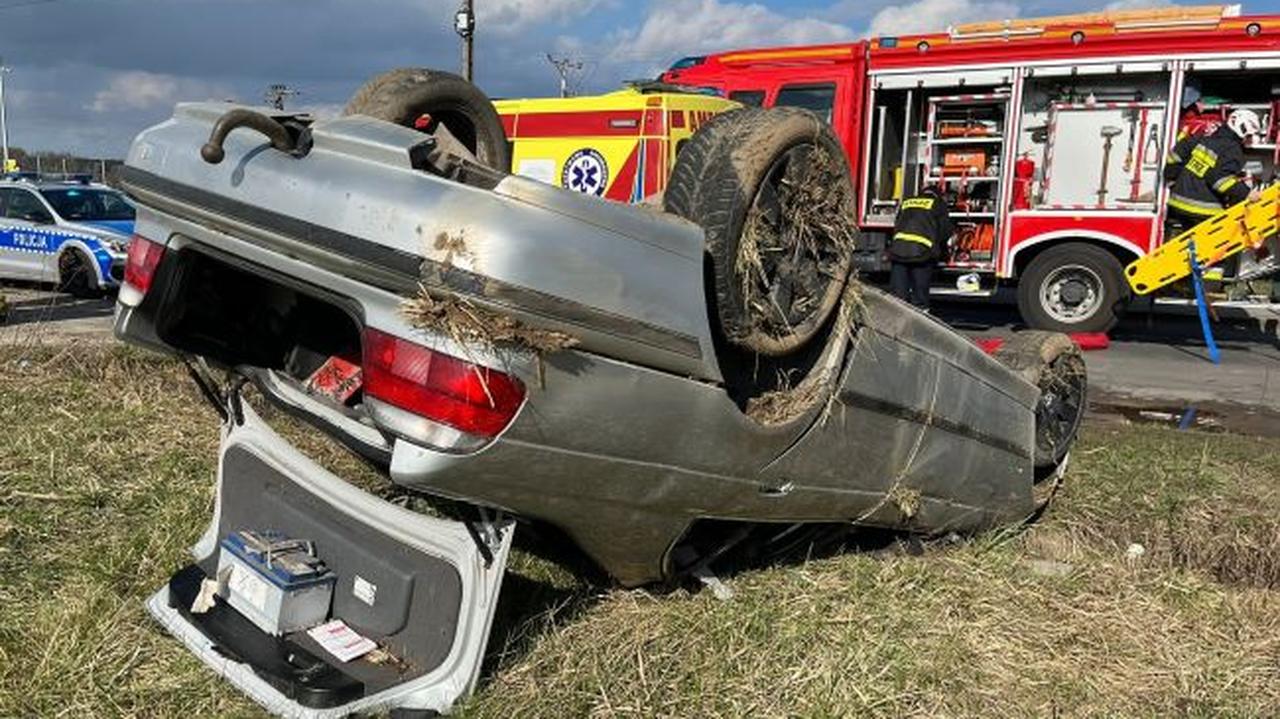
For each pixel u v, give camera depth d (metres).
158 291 2.79
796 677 2.74
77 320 9.16
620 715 2.56
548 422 2.26
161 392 5.45
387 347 2.20
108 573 3.16
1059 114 10.25
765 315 2.73
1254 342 10.53
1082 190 10.25
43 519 3.57
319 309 2.97
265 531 2.99
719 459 2.66
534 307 2.14
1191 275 9.51
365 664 2.57
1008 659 2.94
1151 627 3.19
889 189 11.38
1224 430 6.44
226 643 2.64
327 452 4.29
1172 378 8.41
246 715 2.48
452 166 2.30
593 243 2.24
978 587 3.41
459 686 2.46
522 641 2.84
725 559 3.44
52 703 2.50
